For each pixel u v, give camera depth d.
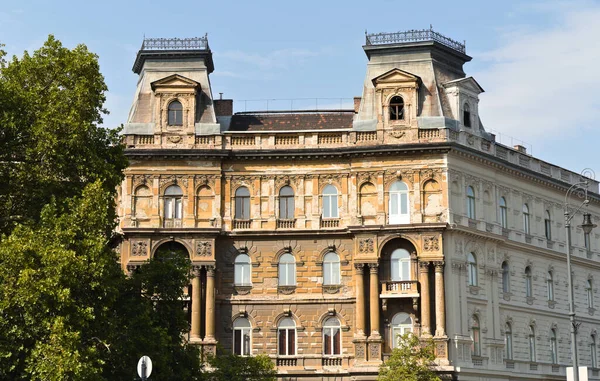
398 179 89.56
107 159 67.38
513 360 94.56
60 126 63.75
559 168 106.25
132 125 91.81
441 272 87.44
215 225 90.38
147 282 67.25
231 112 96.31
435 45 92.81
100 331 61.00
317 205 90.81
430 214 88.75
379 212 89.19
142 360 52.72
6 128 63.16
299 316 89.81
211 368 86.94
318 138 91.50
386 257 89.06
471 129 93.12
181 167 91.00
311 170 91.38
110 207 64.00
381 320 87.88
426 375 81.81
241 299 90.00
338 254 90.31
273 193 91.31
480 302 91.12
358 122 91.31
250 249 90.81
